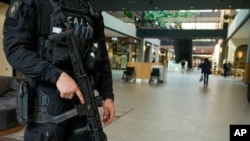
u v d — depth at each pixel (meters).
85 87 1.15
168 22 26.53
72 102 1.20
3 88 3.76
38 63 1.06
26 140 1.18
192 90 10.08
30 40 1.13
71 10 1.22
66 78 1.07
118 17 20.75
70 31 1.13
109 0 12.66
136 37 25.58
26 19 1.10
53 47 1.14
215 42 37.06
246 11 14.16
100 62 1.36
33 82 1.20
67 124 1.23
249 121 4.99
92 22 1.34
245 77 13.77
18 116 1.16
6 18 1.12
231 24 21.78
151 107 6.06
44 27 1.16
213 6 13.27
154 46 32.50
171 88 10.54
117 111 5.43
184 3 12.85
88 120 1.18
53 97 1.16
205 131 4.23
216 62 32.00
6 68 7.48
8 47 1.07
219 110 6.02
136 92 8.77
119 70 23.41
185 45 32.34
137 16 25.27
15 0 1.15
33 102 1.17
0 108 2.64
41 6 1.16
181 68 28.30
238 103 7.14
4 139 3.27
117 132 3.96
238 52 23.28
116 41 24.58
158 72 13.26
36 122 1.17
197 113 5.59
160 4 13.27
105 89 1.43
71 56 1.14
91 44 1.28
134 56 26.88
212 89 10.73
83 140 1.26
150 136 3.86
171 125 4.52
